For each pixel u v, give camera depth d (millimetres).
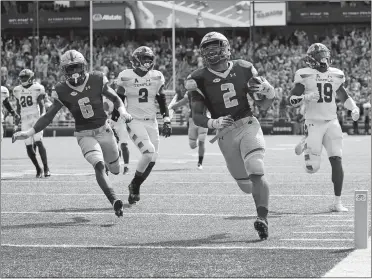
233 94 7707
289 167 15812
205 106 7945
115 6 42281
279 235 7633
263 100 7844
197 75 7754
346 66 38938
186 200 10492
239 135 7684
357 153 20375
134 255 6734
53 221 8766
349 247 6906
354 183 12438
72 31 43844
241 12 41344
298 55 40062
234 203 10133
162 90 10695
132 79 10547
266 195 7461
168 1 41812
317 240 7309
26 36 44312
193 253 6781
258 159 7543
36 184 12727
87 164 17156
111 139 9039
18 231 8094
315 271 5953
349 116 33844
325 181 12812
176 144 25953
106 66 41375
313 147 9570
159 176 13992
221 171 15031
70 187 12250
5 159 19047
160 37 43875
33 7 42844
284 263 6270
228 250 6887
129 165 16516
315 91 9523
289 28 42656
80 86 8789
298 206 9750
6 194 11344
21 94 14406
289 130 33719
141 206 9945
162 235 7754
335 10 40906
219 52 7633
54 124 35969
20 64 41812
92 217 9055
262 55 40219
